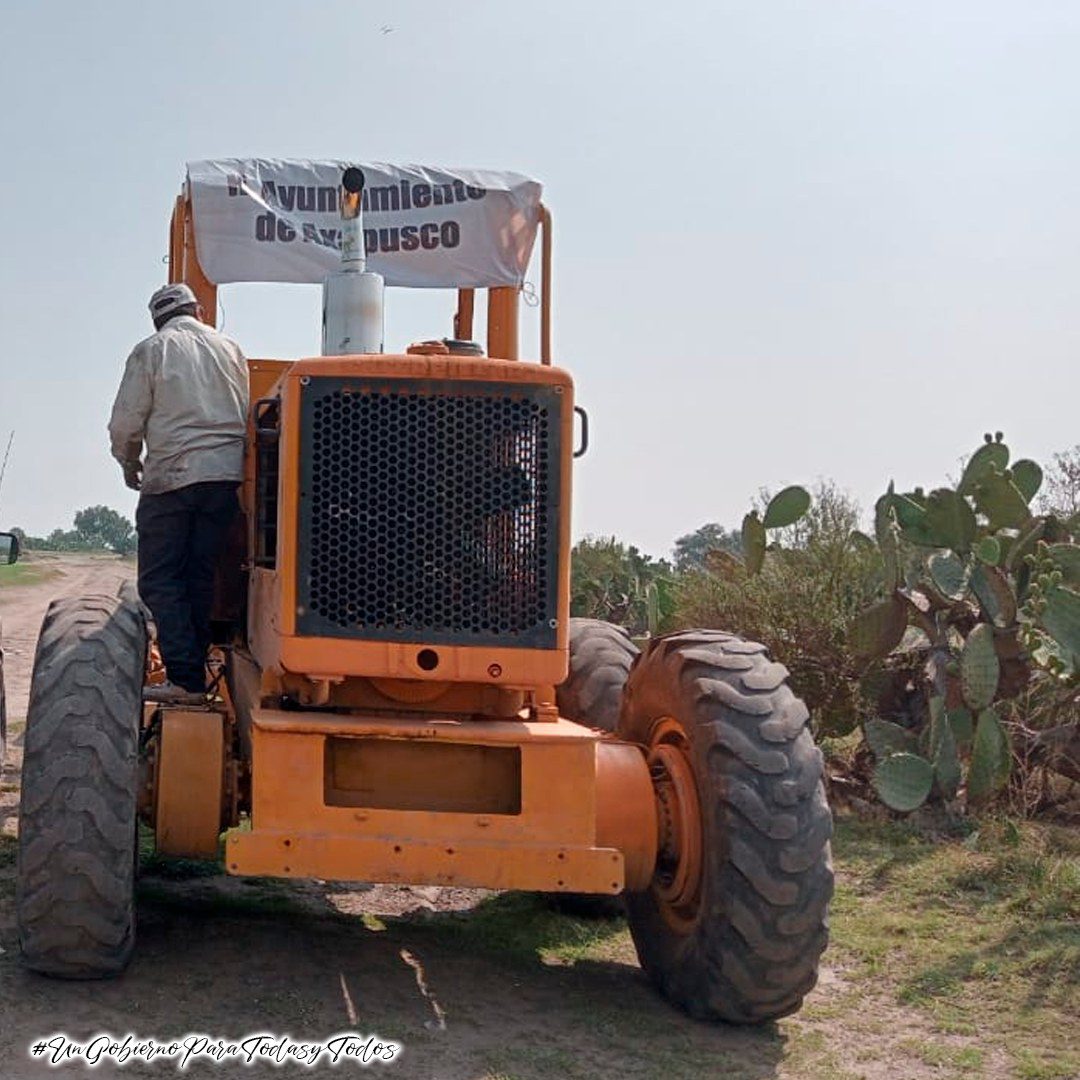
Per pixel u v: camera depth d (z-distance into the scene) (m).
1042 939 5.90
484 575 4.68
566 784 4.59
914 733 8.77
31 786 4.56
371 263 6.89
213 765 4.88
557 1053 4.45
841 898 6.64
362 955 5.39
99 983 4.75
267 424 5.30
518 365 4.71
